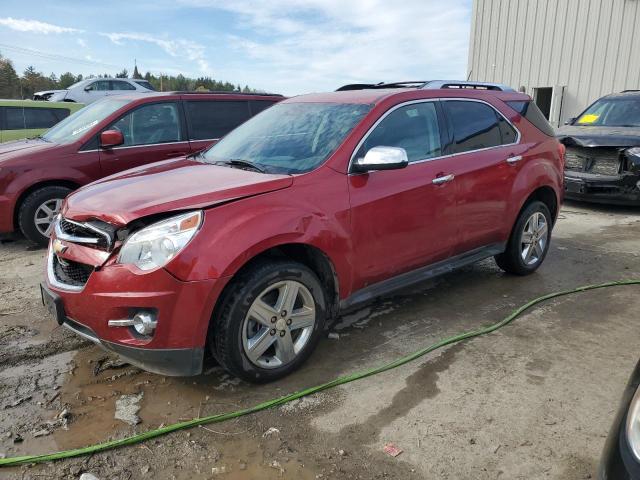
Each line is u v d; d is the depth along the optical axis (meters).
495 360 3.57
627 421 1.77
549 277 5.23
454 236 4.25
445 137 4.21
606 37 13.96
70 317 3.11
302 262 3.53
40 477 2.51
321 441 2.77
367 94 4.11
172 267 2.79
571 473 2.53
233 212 2.99
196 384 3.29
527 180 4.80
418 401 3.11
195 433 2.83
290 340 3.30
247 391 3.21
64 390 3.22
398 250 3.83
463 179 4.21
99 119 6.53
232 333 3.01
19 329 4.01
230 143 4.30
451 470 2.56
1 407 3.04
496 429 2.85
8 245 6.43
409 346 3.78
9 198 5.97
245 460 2.63
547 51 15.22
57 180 6.20
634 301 4.59
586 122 9.47
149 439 2.78
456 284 5.03
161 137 6.81
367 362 3.56
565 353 3.67
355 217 3.49
